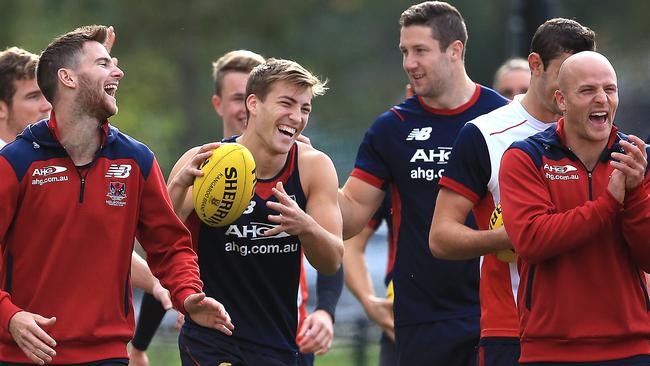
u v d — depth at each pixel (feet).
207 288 86.94
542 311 75.31
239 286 86.99
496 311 86.17
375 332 144.46
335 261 84.94
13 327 71.87
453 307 97.55
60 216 74.33
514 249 77.25
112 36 77.51
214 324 75.56
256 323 87.40
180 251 77.82
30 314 71.97
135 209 76.23
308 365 100.53
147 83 357.00
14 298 75.00
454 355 97.60
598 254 74.28
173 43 370.94
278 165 86.17
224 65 105.81
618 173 71.67
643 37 441.27
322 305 100.94
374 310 110.32
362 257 112.88
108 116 75.72
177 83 373.40
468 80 99.76
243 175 80.89
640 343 74.95
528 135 84.69
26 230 74.64
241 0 377.50
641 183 72.43
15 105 93.15
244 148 81.87
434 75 97.60
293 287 88.48
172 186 81.76
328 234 83.35
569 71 74.28
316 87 85.66
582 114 73.92
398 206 100.12
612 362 74.28
